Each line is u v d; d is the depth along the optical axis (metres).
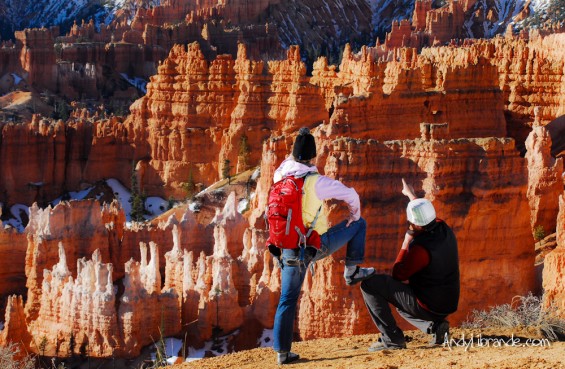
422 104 95.00
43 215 70.56
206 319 53.53
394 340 22.55
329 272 48.50
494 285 47.94
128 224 86.19
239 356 24.42
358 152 49.31
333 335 48.31
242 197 97.69
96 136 139.25
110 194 134.88
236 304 54.50
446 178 48.09
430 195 47.69
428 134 52.56
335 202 46.25
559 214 40.12
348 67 118.31
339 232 21.66
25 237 74.50
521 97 109.50
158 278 57.53
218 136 131.00
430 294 21.81
